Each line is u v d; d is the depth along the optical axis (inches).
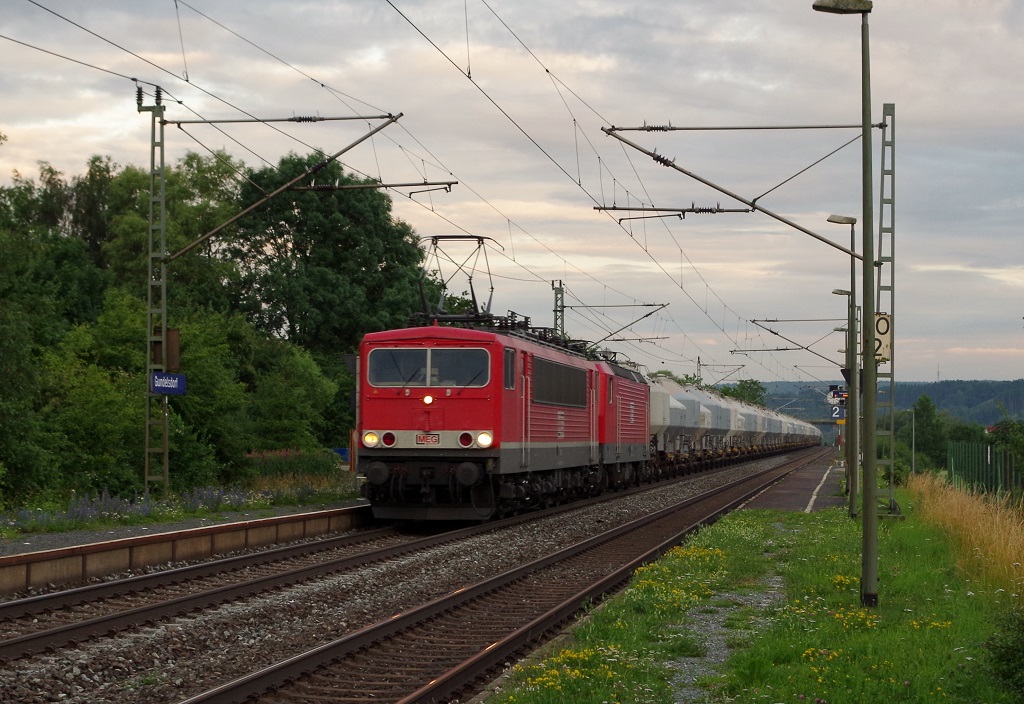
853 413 1098.7
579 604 538.3
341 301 2192.4
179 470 1204.5
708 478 2060.8
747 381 4938.5
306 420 1605.6
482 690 373.1
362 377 935.0
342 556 741.3
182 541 692.1
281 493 1138.0
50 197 2760.8
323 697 361.1
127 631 455.2
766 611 523.8
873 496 539.5
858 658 402.0
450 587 612.7
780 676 375.9
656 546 807.1
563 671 375.2
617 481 1498.5
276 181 2245.3
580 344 1354.6
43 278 2017.7
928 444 3988.7
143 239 2233.0
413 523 1052.5
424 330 928.9
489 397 911.0
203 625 472.7
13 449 1013.2
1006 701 331.6
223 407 1315.2
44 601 496.7
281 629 480.1
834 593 571.8
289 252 2288.4
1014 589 514.6
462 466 898.7
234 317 1923.0
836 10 560.4
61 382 1183.6
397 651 436.8
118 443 1165.7
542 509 1150.3
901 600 545.3
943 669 370.6
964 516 780.6
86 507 871.7
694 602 546.3
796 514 1095.0
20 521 806.5
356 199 2245.3
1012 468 1190.3
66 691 364.5
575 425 1182.3
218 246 2348.7
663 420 1899.6
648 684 369.7
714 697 358.0
